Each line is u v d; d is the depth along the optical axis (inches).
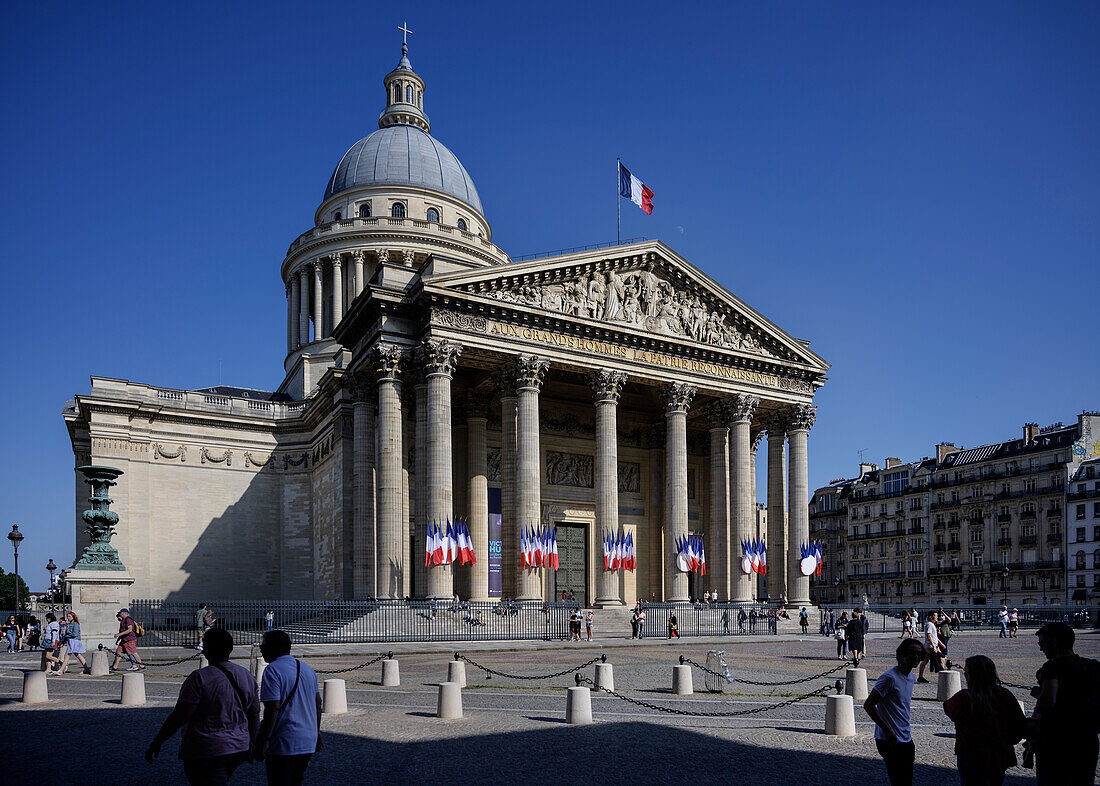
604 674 1235.9
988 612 3759.8
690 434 3683.6
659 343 2989.7
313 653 1914.4
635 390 3353.8
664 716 1024.9
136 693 1170.6
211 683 511.5
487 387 3053.6
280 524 3764.8
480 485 2982.3
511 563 2746.1
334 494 3171.8
